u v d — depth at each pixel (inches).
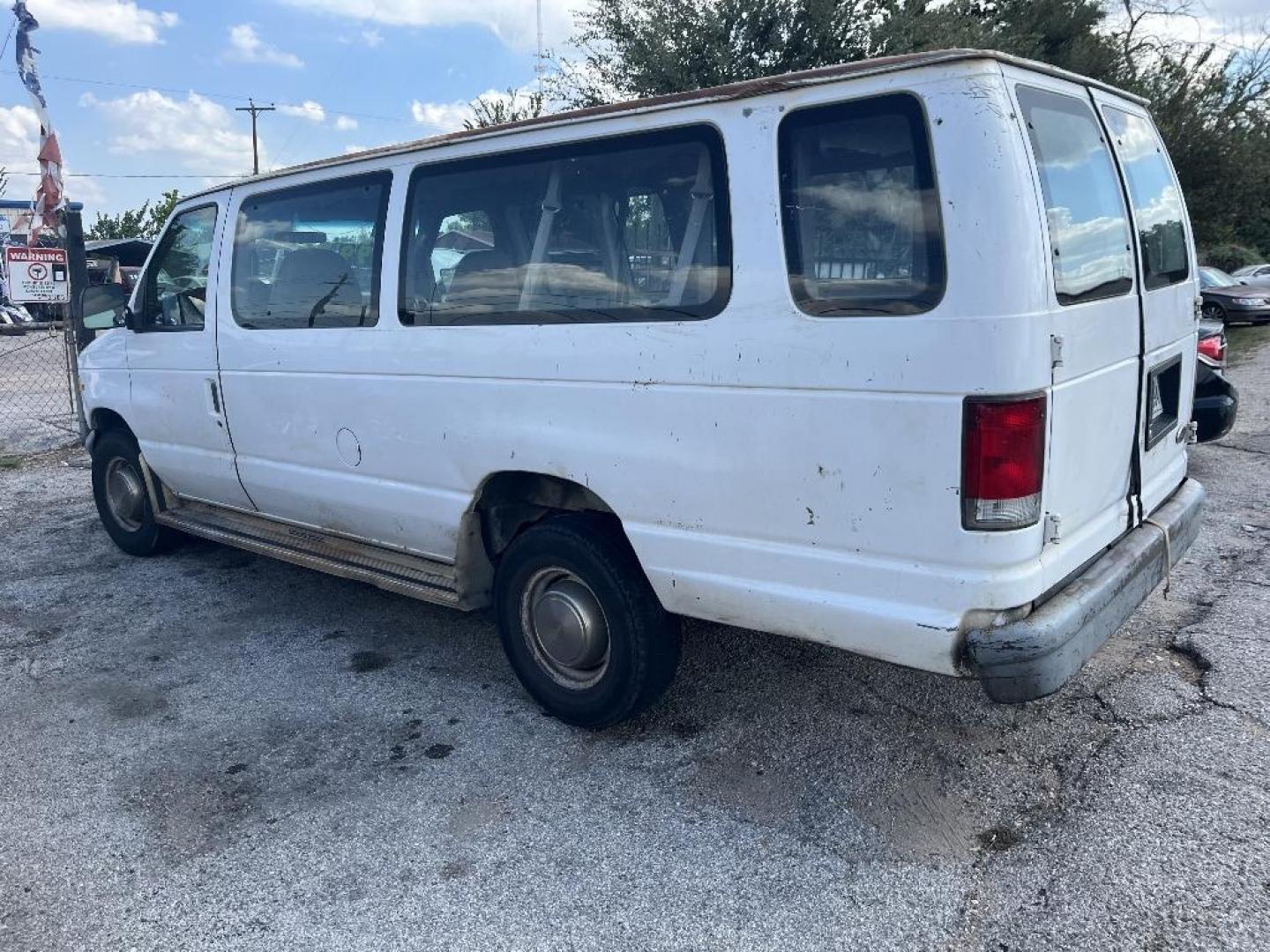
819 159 111.5
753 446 118.5
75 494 316.8
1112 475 128.0
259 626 198.4
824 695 157.1
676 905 110.0
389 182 159.8
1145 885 108.4
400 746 147.9
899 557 110.2
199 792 136.6
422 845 122.6
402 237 157.1
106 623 201.9
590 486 136.2
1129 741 137.8
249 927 109.0
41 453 381.4
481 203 146.3
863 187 108.2
